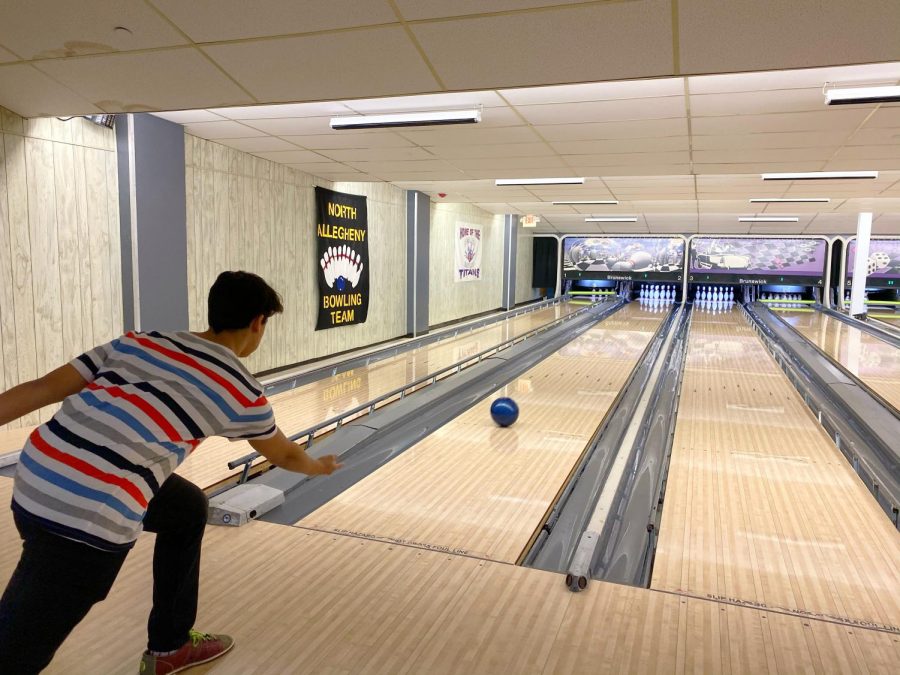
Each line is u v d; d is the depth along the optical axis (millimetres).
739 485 2965
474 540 2312
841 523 2543
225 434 1141
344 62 2650
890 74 2902
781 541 2369
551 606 1826
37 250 3645
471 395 4801
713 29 2205
